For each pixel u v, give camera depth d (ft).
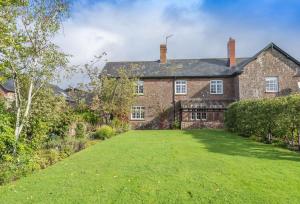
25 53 37.58
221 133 81.30
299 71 104.68
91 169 33.35
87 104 89.45
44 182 27.94
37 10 38.29
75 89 88.94
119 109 93.25
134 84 100.17
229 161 36.68
